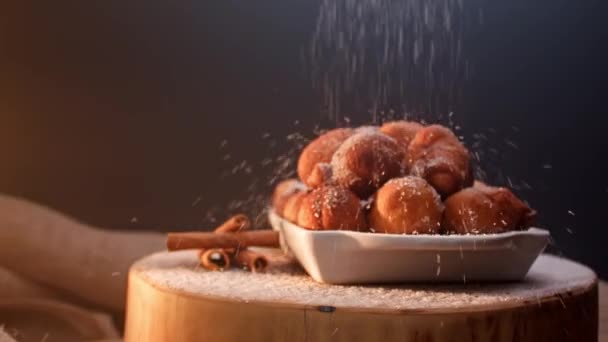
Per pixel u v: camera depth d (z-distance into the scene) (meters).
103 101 1.86
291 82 1.84
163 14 1.85
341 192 1.01
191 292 0.95
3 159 1.84
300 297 0.94
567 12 1.80
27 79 1.84
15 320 1.49
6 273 1.52
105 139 1.86
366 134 1.04
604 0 1.79
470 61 1.76
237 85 1.85
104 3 1.85
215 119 1.86
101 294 1.53
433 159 1.04
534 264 1.10
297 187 1.11
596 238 1.83
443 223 1.01
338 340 0.91
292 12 1.83
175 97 1.86
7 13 1.82
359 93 1.73
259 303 0.92
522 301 0.94
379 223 1.00
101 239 1.57
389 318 0.91
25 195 1.85
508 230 1.00
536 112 1.81
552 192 1.82
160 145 1.87
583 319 0.99
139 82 1.86
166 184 1.87
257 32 1.84
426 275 1.00
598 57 1.80
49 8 1.84
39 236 1.54
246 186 1.87
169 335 0.96
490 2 1.77
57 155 1.85
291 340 0.92
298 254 1.04
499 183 1.81
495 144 1.80
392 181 1.01
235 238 1.07
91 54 1.85
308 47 1.83
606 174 1.82
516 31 1.78
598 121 1.82
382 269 0.99
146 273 1.03
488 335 0.92
